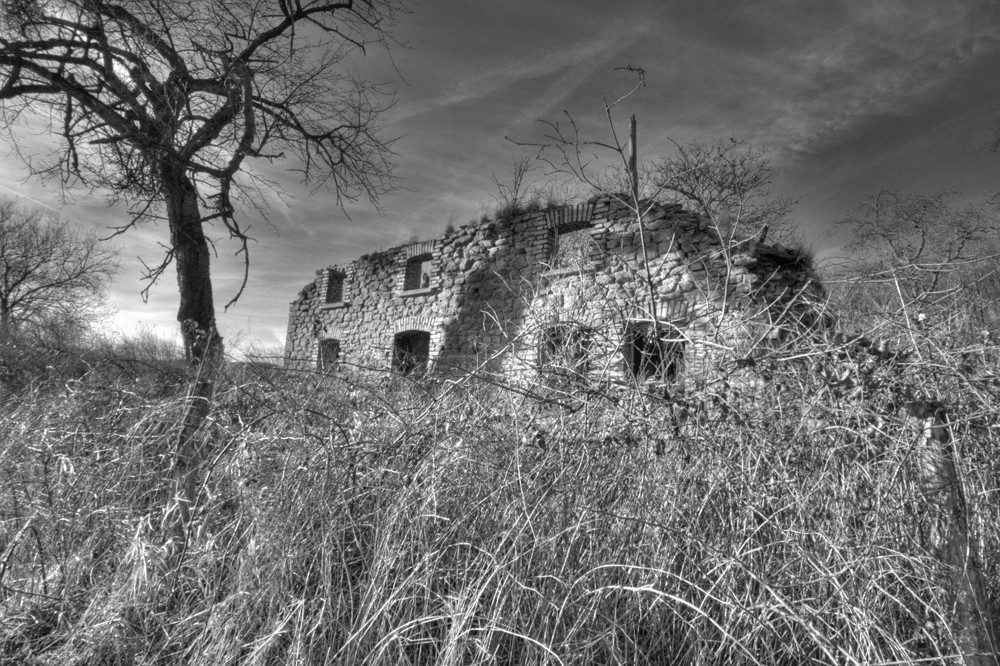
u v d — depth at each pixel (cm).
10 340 605
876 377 246
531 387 297
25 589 252
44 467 293
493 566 212
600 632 203
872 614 193
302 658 195
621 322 329
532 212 1180
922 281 302
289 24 906
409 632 207
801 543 219
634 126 308
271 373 333
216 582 237
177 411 327
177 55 809
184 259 891
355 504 250
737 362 281
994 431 242
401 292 1400
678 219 932
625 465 255
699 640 199
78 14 764
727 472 245
